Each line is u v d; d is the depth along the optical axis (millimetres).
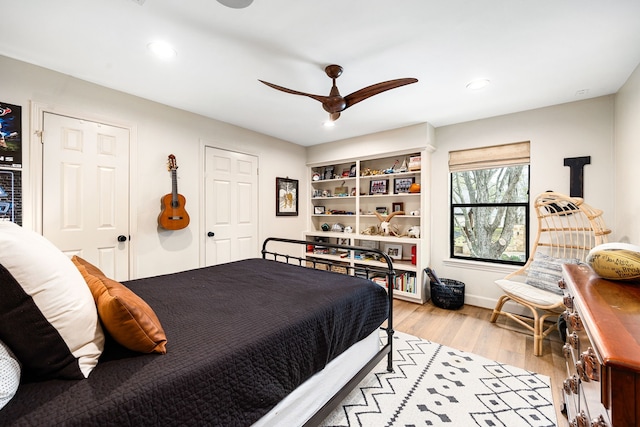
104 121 2428
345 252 4246
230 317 1241
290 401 1179
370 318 1746
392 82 1847
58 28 1649
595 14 1505
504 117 3049
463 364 2039
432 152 3553
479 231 3322
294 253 4395
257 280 1903
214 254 3291
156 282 1832
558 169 2758
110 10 1497
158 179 2791
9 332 704
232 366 938
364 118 3193
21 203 2029
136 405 716
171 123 2889
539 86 2377
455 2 1435
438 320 2861
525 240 3020
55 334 752
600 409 731
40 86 2098
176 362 874
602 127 2551
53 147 2170
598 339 678
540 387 1773
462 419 1500
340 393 1449
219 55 1943
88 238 2350
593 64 2016
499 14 1519
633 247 1178
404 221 3873
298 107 2906
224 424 896
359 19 1573
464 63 2029
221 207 3375
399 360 2096
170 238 2889
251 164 3732
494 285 3143
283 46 1833
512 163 3023
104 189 2439
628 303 917
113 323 854
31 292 725
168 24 1619
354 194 4305
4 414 632
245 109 2967
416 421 1484
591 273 1322
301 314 1296
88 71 2168
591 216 2271
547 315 2320
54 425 614
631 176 2086
